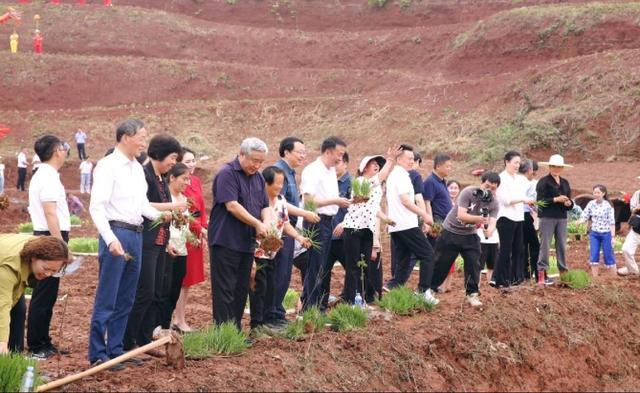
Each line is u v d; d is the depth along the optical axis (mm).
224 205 8891
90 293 14164
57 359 8898
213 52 60719
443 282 12547
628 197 25219
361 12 63500
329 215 10750
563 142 36844
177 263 9609
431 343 9547
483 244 13844
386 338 9289
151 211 8500
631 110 36750
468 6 59750
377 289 11523
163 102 54094
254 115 51219
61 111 52469
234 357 8312
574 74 40719
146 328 8984
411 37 57062
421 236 11477
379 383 8570
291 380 7902
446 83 46906
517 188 13125
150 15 63625
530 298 11750
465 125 41688
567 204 13539
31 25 62562
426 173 35250
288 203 10391
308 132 48375
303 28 63719
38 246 7227
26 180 42250
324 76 55469
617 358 11328
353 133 46375
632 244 15102
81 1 66375
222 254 8906
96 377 7570
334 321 9734
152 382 7344
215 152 46688
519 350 10266
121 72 56500
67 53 60031
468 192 11461
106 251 8047
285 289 10055
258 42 61281
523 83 42219
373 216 10906
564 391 10117
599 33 47031
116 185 8133
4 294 7273
